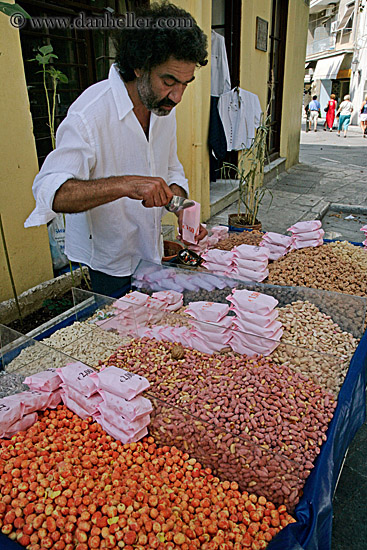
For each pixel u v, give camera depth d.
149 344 1.81
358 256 2.65
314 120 19.44
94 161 1.81
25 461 1.23
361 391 1.71
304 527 1.11
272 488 1.18
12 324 2.77
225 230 3.06
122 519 1.06
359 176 8.45
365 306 1.96
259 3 6.00
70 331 2.01
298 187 7.58
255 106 6.09
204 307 1.91
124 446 1.33
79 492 1.14
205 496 1.20
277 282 2.37
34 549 1.00
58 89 3.38
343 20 23.70
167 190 1.72
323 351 1.83
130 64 1.62
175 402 1.45
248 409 1.39
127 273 2.27
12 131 2.67
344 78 24.84
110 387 1.36
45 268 3.08
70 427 1.42
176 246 2.71
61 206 1.65
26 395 1.47
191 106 4.57
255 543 1.07
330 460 1.27
